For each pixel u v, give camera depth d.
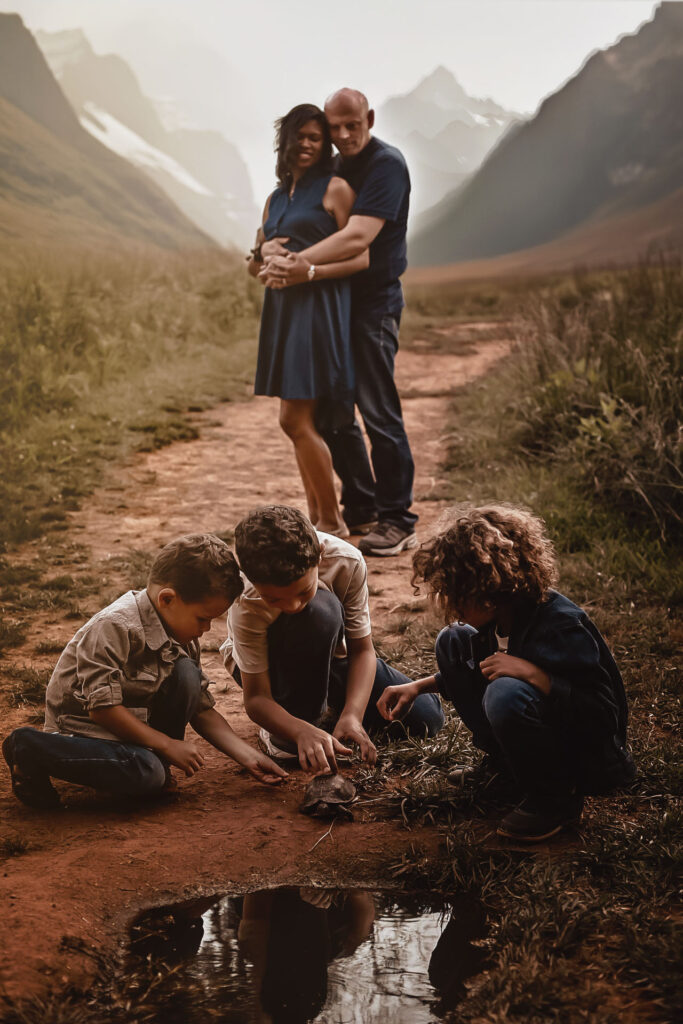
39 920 2.41
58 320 10.27
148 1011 2.12
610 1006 2.11
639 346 7.36
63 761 2.90
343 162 5.58
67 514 6.32
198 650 3.27
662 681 3.86
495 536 2.75
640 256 10.00
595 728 2.75
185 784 3.24
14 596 4.93
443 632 3.06
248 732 3.60
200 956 2.33
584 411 7.19
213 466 7.62
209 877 2.68
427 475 7.32
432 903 2.59
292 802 3.12
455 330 16.78
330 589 3.35
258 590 2.93
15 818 2.98
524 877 2.62
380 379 5.59
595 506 5.95
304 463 5.57
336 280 5.37
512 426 7.75
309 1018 2.10
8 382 8.69
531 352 8.63
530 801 2.85
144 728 2.98
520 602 2.81
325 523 5.74
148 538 5.88
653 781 3.14
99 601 4.89
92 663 2.94
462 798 3.06
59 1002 2.14
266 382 5.54
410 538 5.73
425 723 3.49
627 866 2.65
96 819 2.98
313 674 3.21
